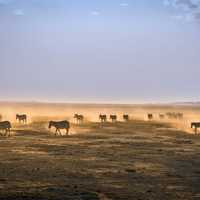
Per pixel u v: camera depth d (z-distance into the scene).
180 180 22.69
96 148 36.47
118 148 36.72
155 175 24.02
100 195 18.86
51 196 18.34
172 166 27.34
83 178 22.72
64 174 23.77
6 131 47.94
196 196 19.06
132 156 31.75
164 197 18.64
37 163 27.58
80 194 18.81
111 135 49.44
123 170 25.45
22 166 26.22
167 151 35.12
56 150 34.72
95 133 51.97
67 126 49.31
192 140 45.19
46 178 22.47
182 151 35.28
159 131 56.38
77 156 31.36
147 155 32.44
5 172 24.00
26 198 17.97
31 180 21.84
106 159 29.97
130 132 54.12
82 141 42.28
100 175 23.66
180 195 19.14
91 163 28.03
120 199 18.16
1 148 35.53
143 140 44.19
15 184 20.77
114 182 21.77
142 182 21.94
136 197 18.50
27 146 37.16
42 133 50.66
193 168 26.66
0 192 18.94
